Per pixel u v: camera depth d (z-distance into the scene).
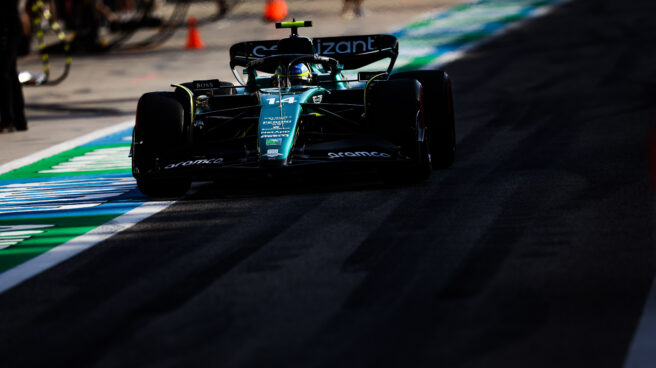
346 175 31.78
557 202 26.03
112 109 55.97
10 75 48.44
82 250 23.78
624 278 18.94
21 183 35.56
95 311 18.64
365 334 16.55
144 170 29.70
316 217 25.62
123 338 17.00
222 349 16.17
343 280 19.69
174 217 26.92
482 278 19.39
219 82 31.28
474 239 22.47
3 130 48.88
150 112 29.91
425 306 17.86
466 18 101.88
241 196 29.34
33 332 17.64
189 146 30.00
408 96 29.11
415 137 28.83
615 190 27.25
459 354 15.52
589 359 15.09
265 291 19.20
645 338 15.80
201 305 18.56
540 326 16.58
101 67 77.75
